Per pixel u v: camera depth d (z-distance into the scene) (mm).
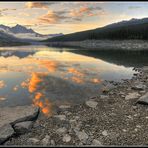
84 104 15203
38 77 26094
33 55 65750
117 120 12133
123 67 35188
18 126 11039
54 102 16125
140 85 19188
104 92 18656
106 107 14344
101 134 10594
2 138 9906
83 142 9898
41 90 19703
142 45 113000
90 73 29344
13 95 18156
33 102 16203
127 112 13219
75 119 12531
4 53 76688
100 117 12664
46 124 11961
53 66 37281
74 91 19281
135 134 10445
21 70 32281
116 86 20812
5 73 29375
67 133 10828
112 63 40625
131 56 53938
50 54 70125
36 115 13148
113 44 135625
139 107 13922
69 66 37094
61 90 19719
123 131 10812
